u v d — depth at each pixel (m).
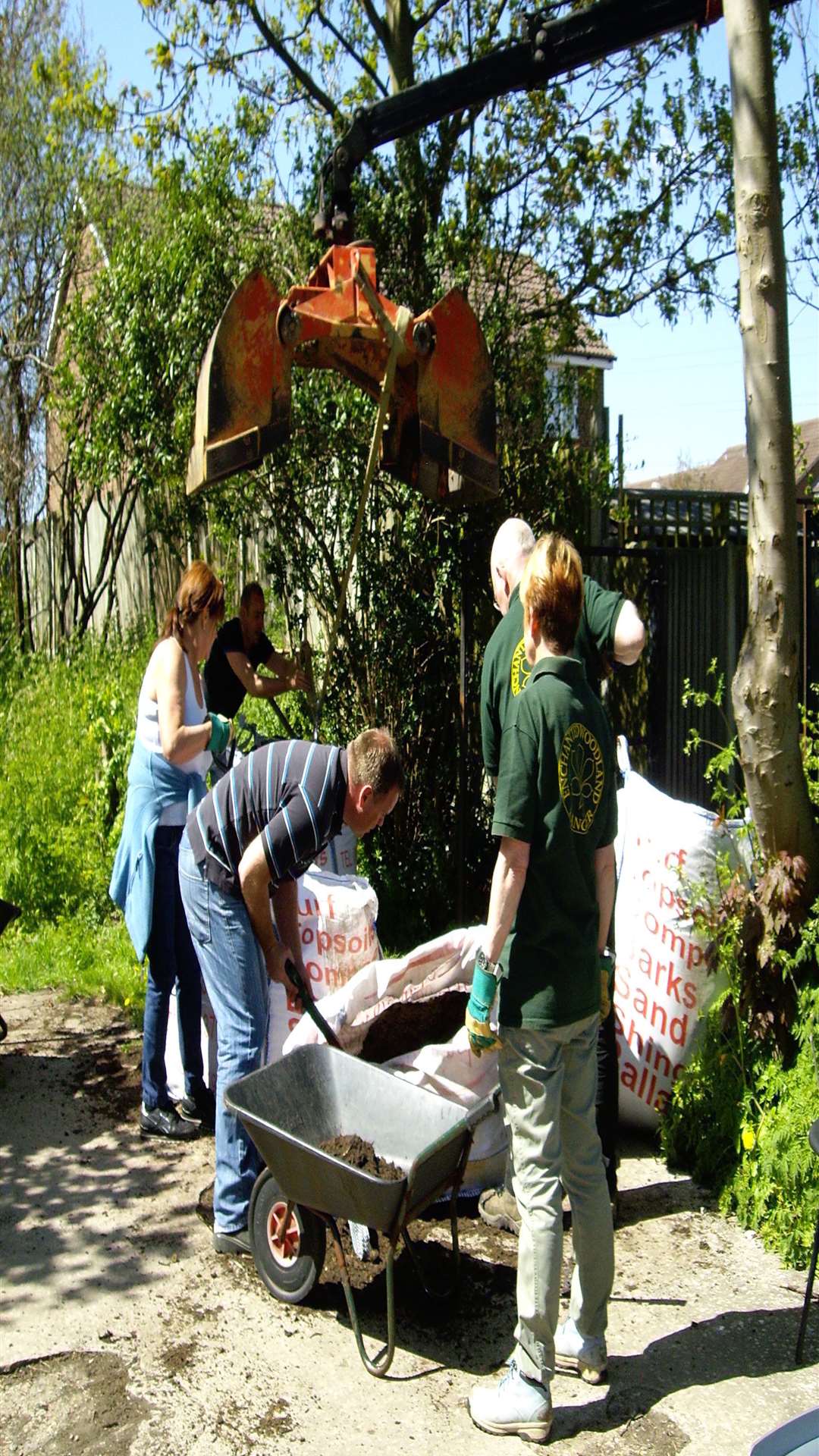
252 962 3.80
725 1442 2.99
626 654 3.64
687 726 7.66
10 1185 4.20
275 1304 3.56
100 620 17.44
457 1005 4.14
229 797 3.64
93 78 8.66
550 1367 3.01
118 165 11.07
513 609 3.66
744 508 8.41
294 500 6.32
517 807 2.88
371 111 5.32
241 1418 3.08
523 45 5.27
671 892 4.27
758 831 4.08
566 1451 2.97
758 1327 3.44
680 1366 3.28
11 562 19.75
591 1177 3.14
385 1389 3.20
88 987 6.01
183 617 4.50
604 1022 3.85
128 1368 3.27
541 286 7.38
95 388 6.70
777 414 3.90
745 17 3.86
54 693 11.52
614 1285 3.64
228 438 4.45
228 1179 3.79
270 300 4.54
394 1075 3.55
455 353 4.94
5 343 18.12
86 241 17.55
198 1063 4.63
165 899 4.48
